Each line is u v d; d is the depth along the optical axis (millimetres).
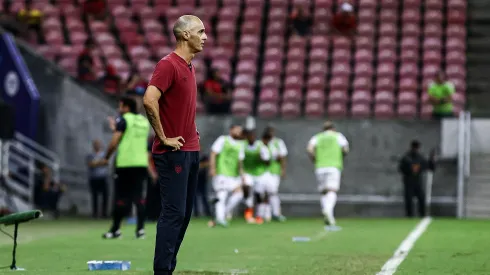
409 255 28266
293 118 61344
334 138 45875
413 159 56844
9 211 54844
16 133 60906
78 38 73625
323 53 70500
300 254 28766
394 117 66125
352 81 69375
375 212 60312
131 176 34094
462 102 66500
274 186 52625
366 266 24703
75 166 61031
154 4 77938
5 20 69812
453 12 73562
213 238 36500
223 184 46125
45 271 23094
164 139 18234
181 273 22703
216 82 62906
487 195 58469
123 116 33375
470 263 25594
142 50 72188
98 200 60375
